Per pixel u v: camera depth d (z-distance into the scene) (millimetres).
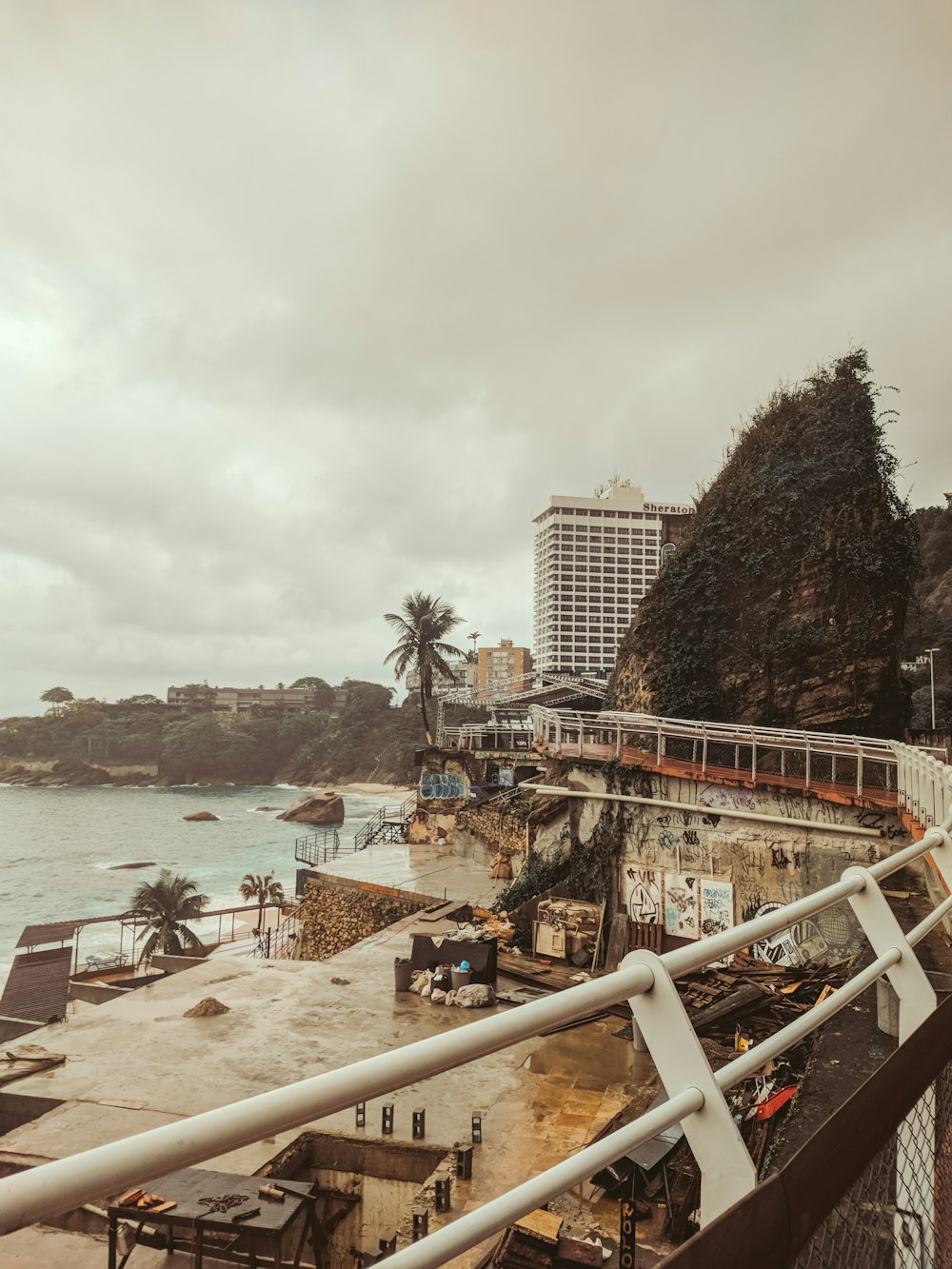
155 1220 7727
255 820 134125
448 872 30766
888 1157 1989
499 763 42781
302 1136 9977
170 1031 13953
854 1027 4902
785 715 25094
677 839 18219
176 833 119875
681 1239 7199
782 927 2178
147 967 43781
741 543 26766
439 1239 1149
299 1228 8750
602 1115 10375
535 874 21250
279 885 62625
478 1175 8992
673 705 26469
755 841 17078
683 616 27438
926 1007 2988
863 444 26000
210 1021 14445
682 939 17906
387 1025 14250
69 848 107000
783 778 17594
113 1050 13086
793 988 12836
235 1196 8141
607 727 20703
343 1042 13422
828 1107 4047
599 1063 12164
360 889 28125
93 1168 834
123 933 61188
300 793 180375
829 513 25500
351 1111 10664
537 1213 7375
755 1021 11766
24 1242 8312
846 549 24922
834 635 24734
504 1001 15438
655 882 18469
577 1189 8062
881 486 25531
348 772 184875
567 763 20984
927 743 24156
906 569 25016
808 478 26094
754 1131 6508
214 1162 9289
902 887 10586
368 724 191625
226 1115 972
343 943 28141
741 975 13914
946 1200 2277
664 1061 1749
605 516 196875
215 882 80375
